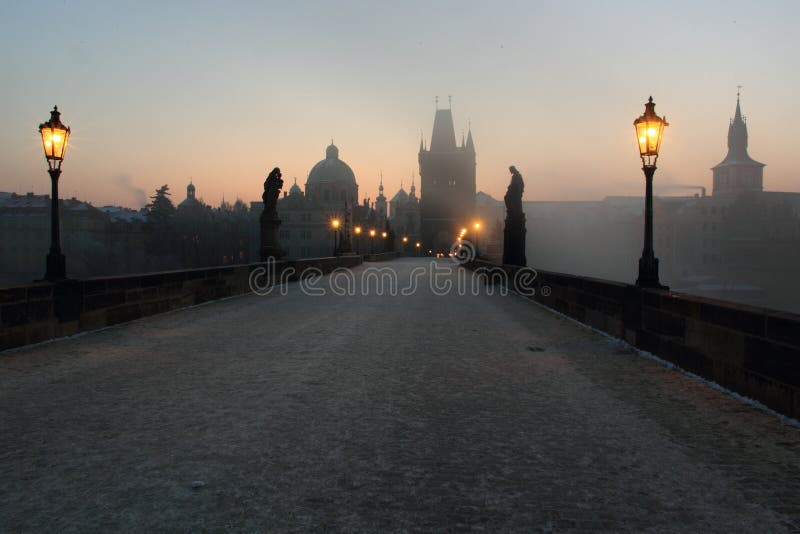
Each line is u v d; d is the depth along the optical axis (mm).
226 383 6602
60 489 3756
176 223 122375
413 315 13234
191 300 15031
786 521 3385
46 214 101625
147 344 9211
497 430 4992
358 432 4906
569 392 6320
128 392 6188
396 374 7125
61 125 9945
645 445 4641
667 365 7773
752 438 4816
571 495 3713
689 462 4277
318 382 6672
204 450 4453
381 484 3857
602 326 10711
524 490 3783
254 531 3240
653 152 9367
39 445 4551
